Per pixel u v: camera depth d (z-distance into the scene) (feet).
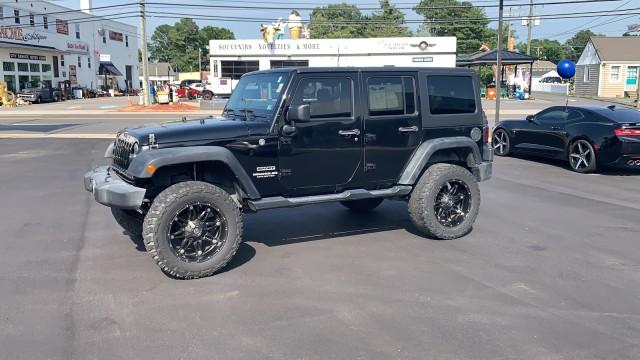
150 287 16.39
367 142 20.07
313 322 13.97
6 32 141.49
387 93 20.42
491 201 28.99
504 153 45.70
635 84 161.99
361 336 13.19
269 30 122.83
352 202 25.98
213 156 17.19
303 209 26.81
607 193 31.35
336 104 19.43
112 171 19.22
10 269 17.92
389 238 21.77
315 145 19.11
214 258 17.24
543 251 20.04
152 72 287.48
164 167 17.94
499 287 16.40
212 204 17.17
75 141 55.72
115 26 213.66
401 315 14.39
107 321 14.02
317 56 123.44
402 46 121.49
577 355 12.27
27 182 33.53
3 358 12.09
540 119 42.47
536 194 30.94
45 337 13.12
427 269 18.02
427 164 22.09
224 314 14.47
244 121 18.66
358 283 16.72
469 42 249.34
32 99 136.87
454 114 21.90
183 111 104.88
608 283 16.78
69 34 175.94
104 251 19.90
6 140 56.49
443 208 21.49
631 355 12.28
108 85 206.69
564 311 14.66
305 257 19.30
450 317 14.26
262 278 17.17
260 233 22.48
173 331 13.47
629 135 36.22
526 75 166.71
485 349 12.53
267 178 18.54
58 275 17.38
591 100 143.02
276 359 12.08
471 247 20.56
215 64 125.08
